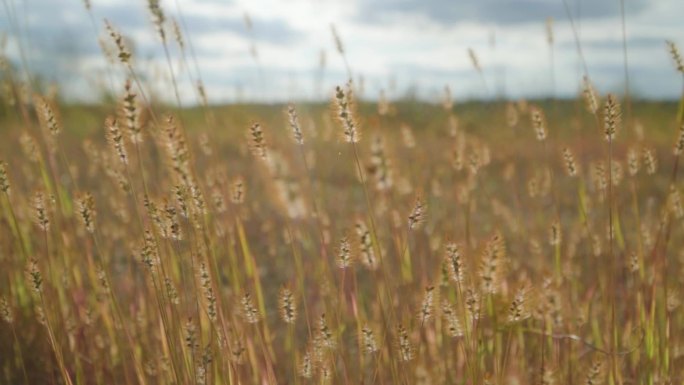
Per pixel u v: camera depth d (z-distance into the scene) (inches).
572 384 83.7
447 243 63.4
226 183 93.4
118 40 70.4
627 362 95.2
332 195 163.8
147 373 90.7
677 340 89.6
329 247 113.7
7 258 104.6
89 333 93.6
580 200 99.4
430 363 89.3
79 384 85.1
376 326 78.5
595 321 95.4
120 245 140.6
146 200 68.1
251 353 81.1
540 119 90.9
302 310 121.0
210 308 68.4
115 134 66.2
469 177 113.3
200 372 73.3
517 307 64.1
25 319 105.1
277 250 165.9
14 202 106.1
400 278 97.0
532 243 103.3
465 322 66.9
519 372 80.9
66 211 99.0
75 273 96.3
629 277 108.0
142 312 93.4
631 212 134.9
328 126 120.0
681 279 98.2
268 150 75.2
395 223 96.0
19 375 101.5
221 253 92.0
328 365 70.6
